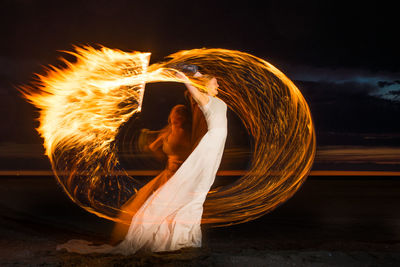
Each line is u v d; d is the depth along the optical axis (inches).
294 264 148.9
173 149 192.1
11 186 546.3
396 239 219.5
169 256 159.3
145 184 214.5
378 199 430.9
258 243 204.7
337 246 192.9
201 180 179.5
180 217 174.1
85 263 151.3
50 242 196.5
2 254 167.8
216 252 168.7
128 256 162.4
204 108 183.2
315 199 428.8
